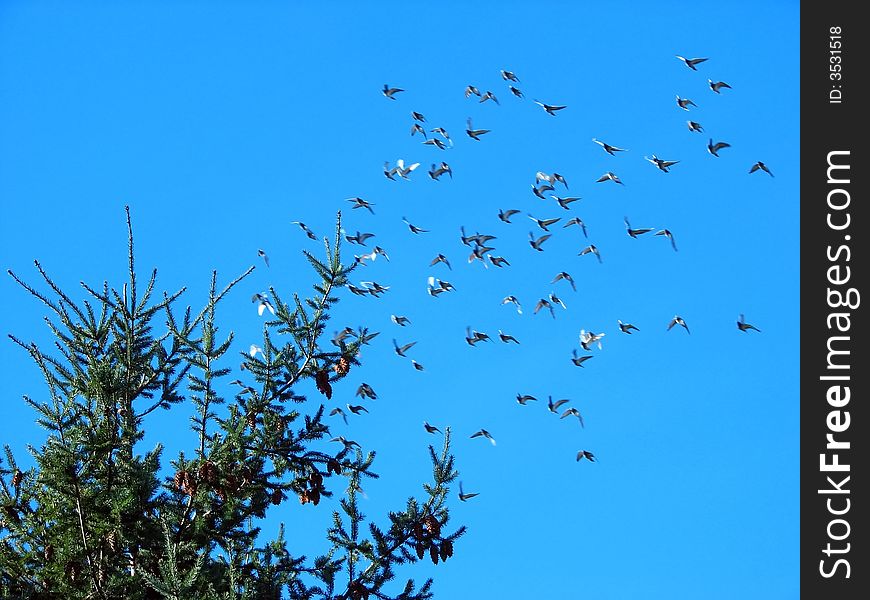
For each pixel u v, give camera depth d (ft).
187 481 46.47
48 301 46.91
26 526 47.19
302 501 48.47
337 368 47.34
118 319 47.67
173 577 42.27
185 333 48.26
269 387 47.42
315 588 48.14
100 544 45.62
